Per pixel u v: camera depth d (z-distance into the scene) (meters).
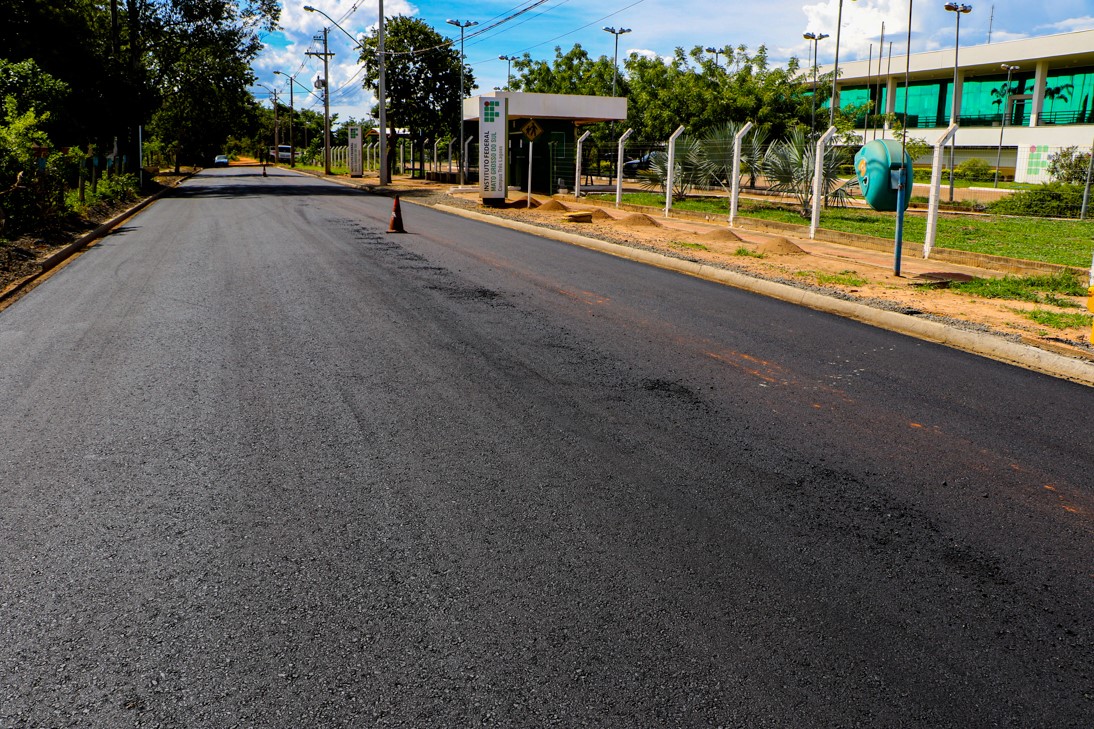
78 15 29.73
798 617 3.10
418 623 3.03
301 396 5.70
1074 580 3.41
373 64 48.28
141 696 2.64
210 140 76.50
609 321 8.38
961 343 7.65
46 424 5.11
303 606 3.14
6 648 2.88
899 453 4.80
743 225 19.98
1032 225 20.23
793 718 2.55
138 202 26.45
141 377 6.13
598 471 4.46
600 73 49.50
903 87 59.12
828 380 6.33
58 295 9.48
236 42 41.19
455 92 48.84
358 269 11.53
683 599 3.21
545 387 6.00
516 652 2.86
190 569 3.40
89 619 3.05
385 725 2.51
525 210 24.38
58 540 3.64
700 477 4.41
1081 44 44.84
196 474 4.36
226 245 14.37
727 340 7.63
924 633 3.02
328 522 3.83
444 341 7.37
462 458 4.62
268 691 2.66
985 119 53.88
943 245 15.55
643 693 2.66
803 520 3.92
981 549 3.66
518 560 3.50
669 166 23.47
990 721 2.56
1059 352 6.91
